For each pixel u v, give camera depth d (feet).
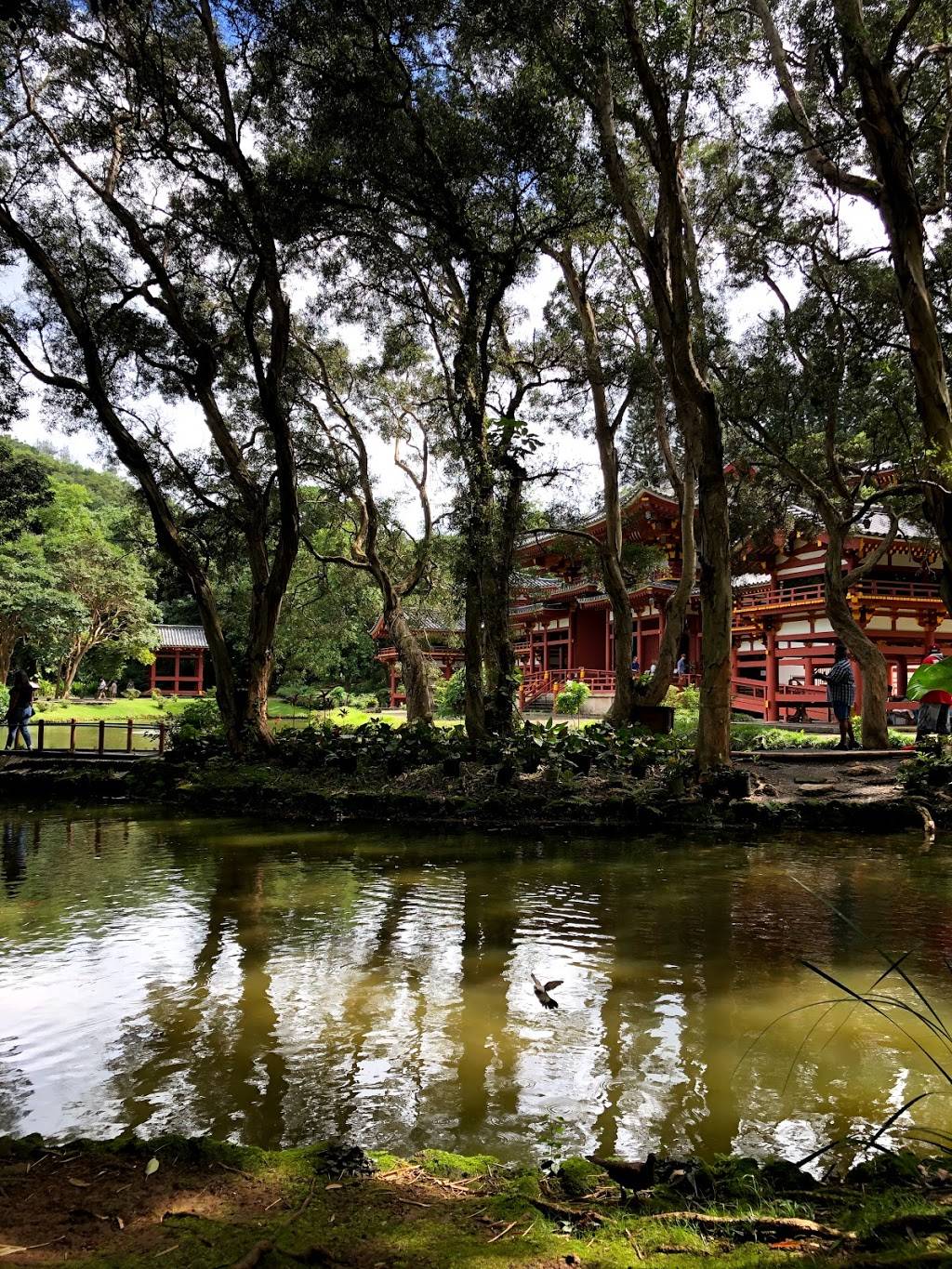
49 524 173.88
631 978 17.95
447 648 141.69
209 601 56.34
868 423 60.44
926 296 28.84
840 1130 11.58
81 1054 14.19
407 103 45.60
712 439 42.06
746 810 39.34
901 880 27.37
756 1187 8.72
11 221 49.42
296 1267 7.04
